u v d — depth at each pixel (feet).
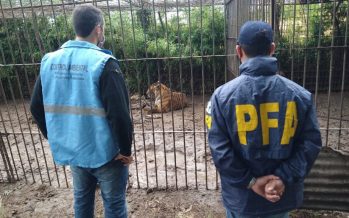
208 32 28.45
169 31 28.99
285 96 6.14
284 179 6.32
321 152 10.68
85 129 8.09
